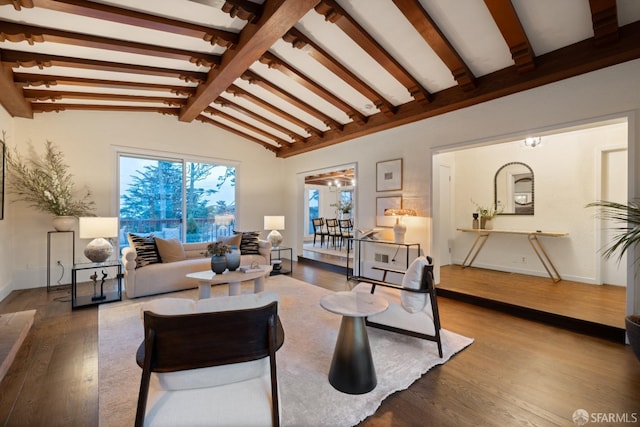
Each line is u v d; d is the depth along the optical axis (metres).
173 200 5.61
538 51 2.82
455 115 3.84
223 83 3.77
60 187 4.30
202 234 5.97
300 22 2.79
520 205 5.25
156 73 3.63
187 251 4.87
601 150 4.41
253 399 1.18
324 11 2.48
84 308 3.42
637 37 2.34
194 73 3.85
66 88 3.97
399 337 2.71
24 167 4.17
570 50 2.68
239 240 5.12
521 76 2.99
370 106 4.30
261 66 3.77
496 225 5.52
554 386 1.99
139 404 1.02
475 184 5.89
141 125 5.18
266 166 6.91
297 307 3.50
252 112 5.33
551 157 4.91
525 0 2.33
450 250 6.18
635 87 2.55
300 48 3.00
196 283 4.29
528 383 2.02
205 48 3.28
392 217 4.66
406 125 4.48
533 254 5.06
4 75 3.04
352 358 1.90
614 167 4.34
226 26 2.84
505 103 3.35
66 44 2.82
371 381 1.91
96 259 3.64
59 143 4.43
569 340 2.70
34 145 4.25
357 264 5.28
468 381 2.04
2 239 3.75
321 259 6.49
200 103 4.48
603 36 2.43
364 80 3.65
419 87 3.56
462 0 2.38
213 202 6.14
